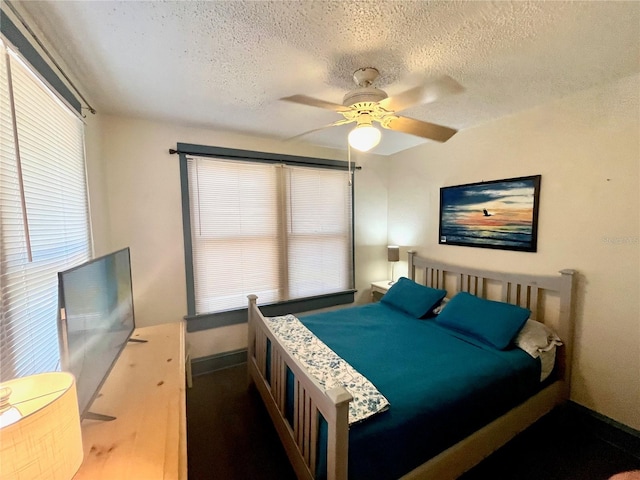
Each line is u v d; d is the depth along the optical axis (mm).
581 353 1987
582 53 1440
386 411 1297
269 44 1355
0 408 728
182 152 2512
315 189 3229
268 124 2480
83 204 1725
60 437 700
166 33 1271
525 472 1619
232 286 2848
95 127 2047
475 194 2604
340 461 1055
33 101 1137
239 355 2898
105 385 1366
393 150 3441
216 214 2723
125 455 958
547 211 2119
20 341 994
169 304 2578
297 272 3180
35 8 1096
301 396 1374
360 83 1623
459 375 1595
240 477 1603
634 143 1706
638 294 1730
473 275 2621
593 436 1894
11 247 955
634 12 1139
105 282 1351
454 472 1402
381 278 3750
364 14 1153
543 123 2111
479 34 1282
